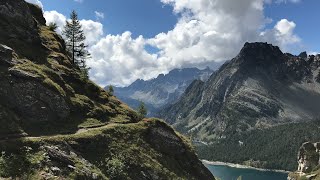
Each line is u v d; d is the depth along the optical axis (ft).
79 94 334.03
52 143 233.76
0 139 216.74
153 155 309.01
